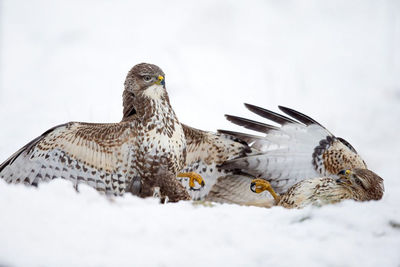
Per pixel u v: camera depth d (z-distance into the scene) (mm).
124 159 11273
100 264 7090
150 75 11320
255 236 7871
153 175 11305
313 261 7402
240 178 12727
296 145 12430
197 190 12594
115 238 7605
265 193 12594
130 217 8172
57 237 7477
